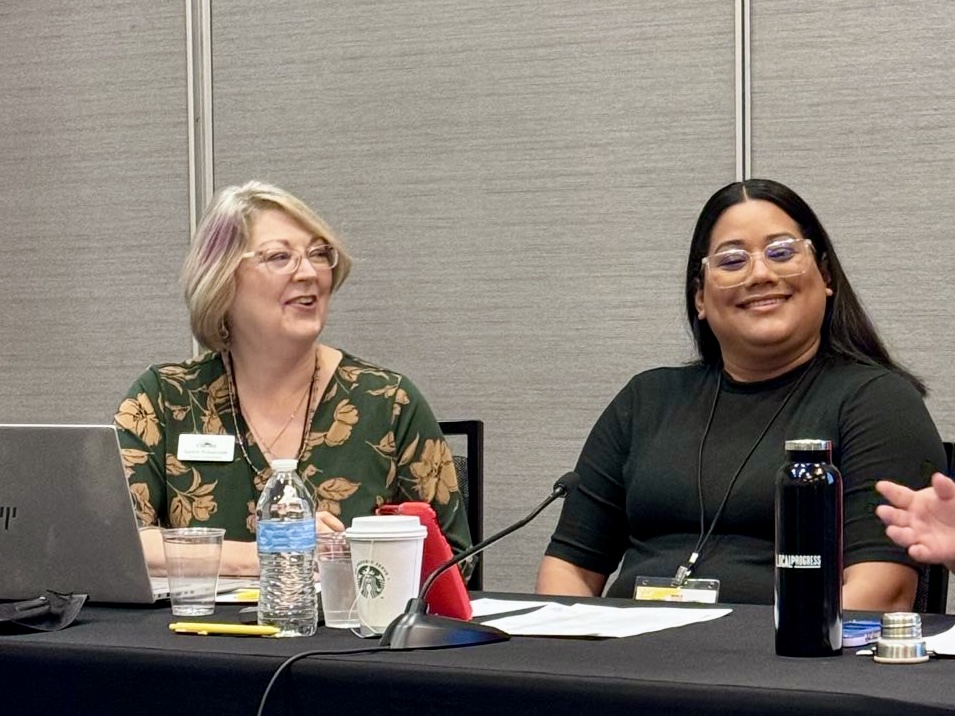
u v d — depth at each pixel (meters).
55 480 1.75
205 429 2.44
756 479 2.27
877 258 3.32
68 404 4.09
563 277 3.61
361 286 3.79
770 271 2.31
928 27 3.27
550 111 3.61
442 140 3.71
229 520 2.38
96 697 1.39
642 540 2.40
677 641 1.42
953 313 3.26
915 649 1.27
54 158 4.08
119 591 1.75
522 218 3.64
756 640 1.42
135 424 2.43
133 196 4.00
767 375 2.38
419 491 2.44
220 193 2.49
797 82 3.39
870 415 2.22
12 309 4.14
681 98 3.49
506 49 3.64
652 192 3.52
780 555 1.33
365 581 1.50
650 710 1.15
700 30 3.47
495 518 3.68
